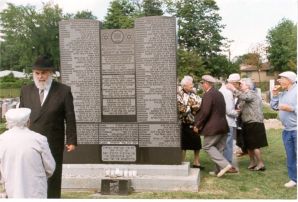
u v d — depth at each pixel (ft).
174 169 24.99
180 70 110.73
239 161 33.14
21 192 13.41
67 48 26.50
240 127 30.07
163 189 24.44
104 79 26.61
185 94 28.60
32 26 183.11
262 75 184.44
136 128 25.98
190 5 126.82
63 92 18.47
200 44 128.06
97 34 26.30
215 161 26.32
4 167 13.73
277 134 48.29
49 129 18.03
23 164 13.58
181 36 128.06
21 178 13.50
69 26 26.45
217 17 128.36
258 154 29.19
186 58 111.34
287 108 23.62
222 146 26.96
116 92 26.55
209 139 26.30
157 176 24.85
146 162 25.88
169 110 25.67
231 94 28.86
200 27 127.13
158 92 25.76
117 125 26.08
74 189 24.84
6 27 188.44
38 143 13.89
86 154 26.32
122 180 23.80
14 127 13.99
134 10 142.00
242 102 29.14
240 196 22.88
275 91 25.46
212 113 26.18
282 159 33.55
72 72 26.53
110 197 23.09
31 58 184.03
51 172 14.39
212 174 27.99
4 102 68.69
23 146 13.66
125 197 23.02
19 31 186.09
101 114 26.37
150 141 25.86
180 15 127.34
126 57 26.43
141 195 23.41
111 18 143.95
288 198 22.35
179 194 23.45
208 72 116.67
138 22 25.93
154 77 25.77
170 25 25.53
